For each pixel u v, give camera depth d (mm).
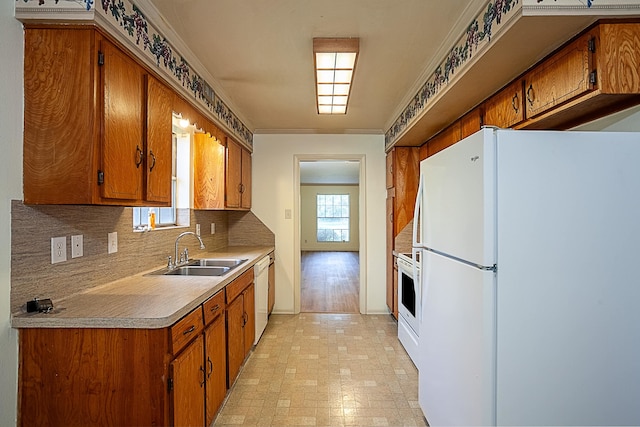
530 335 1395
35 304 1423
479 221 1427
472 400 1477
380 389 2527
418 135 3406
